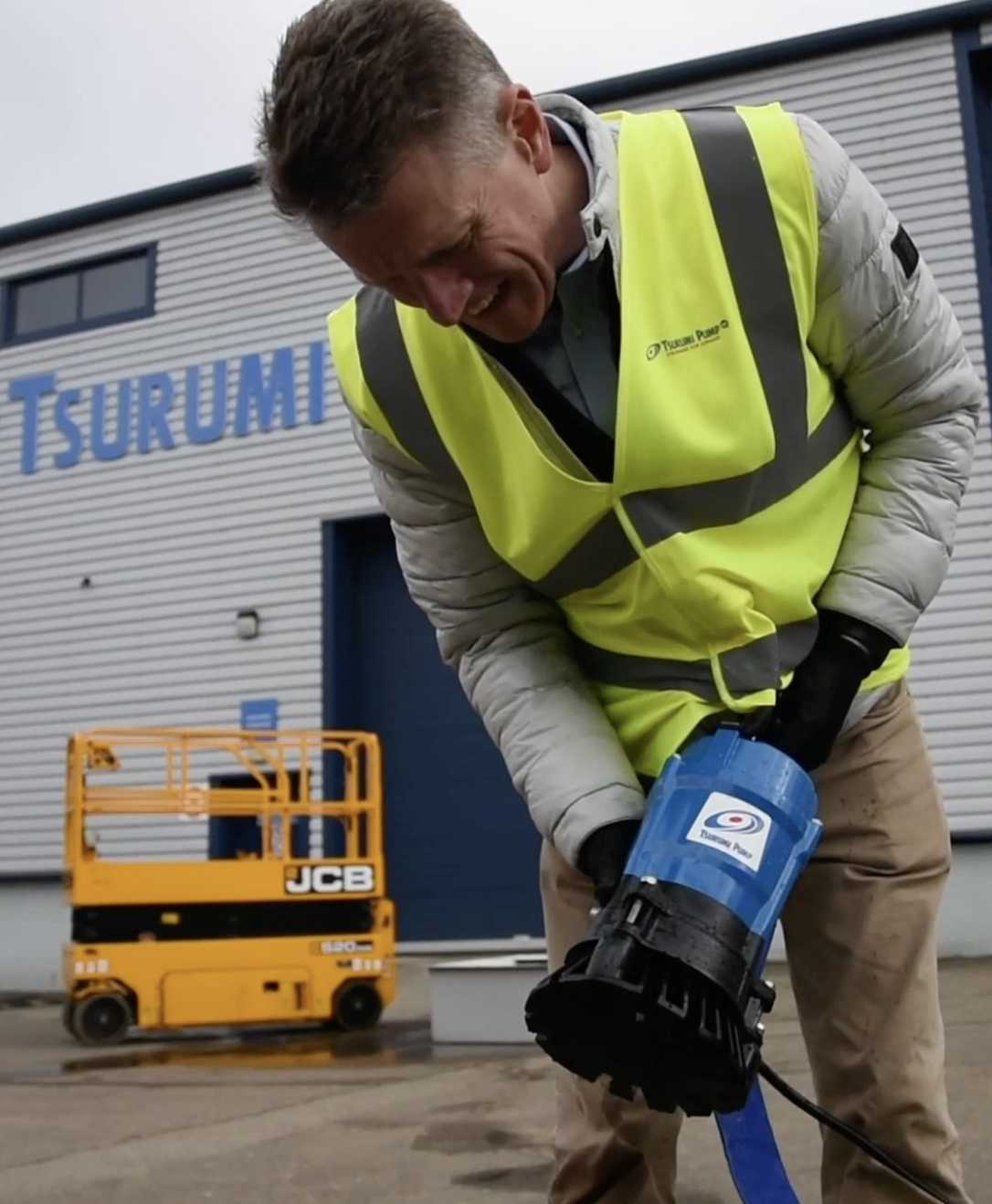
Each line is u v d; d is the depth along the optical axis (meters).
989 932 10.52
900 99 11.58
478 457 1.70
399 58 1.30
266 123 1.35
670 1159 1.89
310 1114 4.96
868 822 1.80
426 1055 6.55
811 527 1.69
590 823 1.64
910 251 1.67
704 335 1.57
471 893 12.59
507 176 1.41
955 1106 4.16
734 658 1.64
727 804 1.47
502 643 1.87
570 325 1.58
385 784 12.98
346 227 1.34
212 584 13.63
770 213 1.58
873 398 1.74
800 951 1.85
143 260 14.55
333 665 13.01
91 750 7.91
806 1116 4.25
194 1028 8.28
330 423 13.35
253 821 13.18
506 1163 3.96
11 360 14.95
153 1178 4.00
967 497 11.04
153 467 14.09
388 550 13.30
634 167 1.57
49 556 14.43
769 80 11.95
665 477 1.57
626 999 1.32
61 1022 9.21
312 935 7.99
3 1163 4.29
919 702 10.96
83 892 7.62
